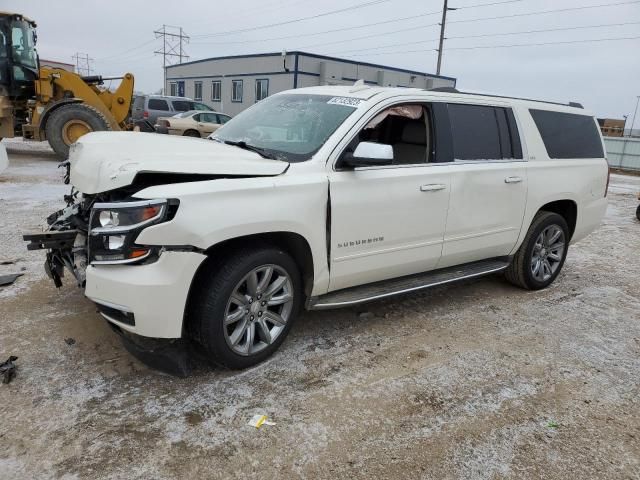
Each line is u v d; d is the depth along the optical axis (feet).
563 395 11.28
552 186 16.90
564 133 17.79
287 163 11.40
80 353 11.68
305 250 11.69
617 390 11.62
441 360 12.48
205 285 10.41
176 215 9.48
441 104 14.19
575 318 15.70
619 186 56.95
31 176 35.58
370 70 118.52
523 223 16.38
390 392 10.95
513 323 15.01
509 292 17.72
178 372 10.76
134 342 10.75
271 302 11.47
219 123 63.16
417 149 14.21
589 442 9.71
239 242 10.91
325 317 14.55
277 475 8.41
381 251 12.92
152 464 8.48
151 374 11.05
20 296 14.52
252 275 10.89
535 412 10.57
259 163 11.02
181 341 11.33
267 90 117.60
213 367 11.49
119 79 46.50
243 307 10.98
